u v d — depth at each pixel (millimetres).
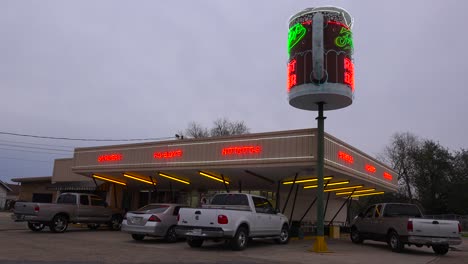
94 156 23719
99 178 25250
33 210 19062
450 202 55656
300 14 16750
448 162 59688
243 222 14672
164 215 16531
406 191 65875
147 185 27656
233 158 18188
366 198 62000
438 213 58719
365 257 14375
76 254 11805
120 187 29016
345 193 28875
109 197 28750
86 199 21406
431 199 59250
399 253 16531
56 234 18969
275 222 16734
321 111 16406
